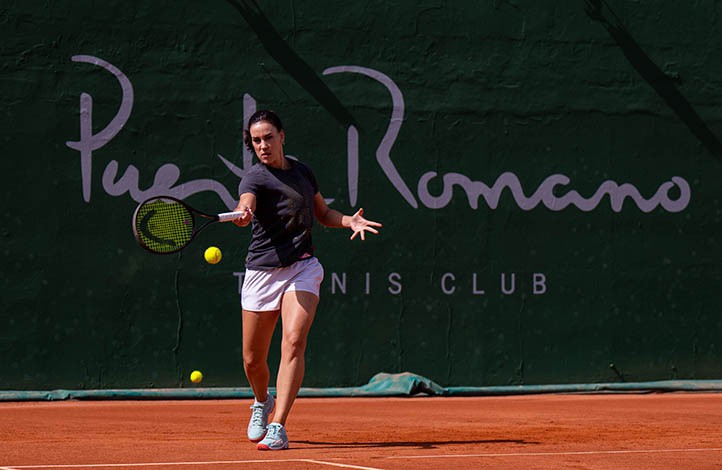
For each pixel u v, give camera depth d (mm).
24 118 27781
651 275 31594
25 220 27547
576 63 31688
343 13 30188
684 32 32562
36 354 27312
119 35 28641
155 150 28641
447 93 30688
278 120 13664
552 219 31062
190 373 28219
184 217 13078
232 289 28719
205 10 29266
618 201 31594
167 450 13008
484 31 31141
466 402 27141
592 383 30828
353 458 11750
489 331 30281
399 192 30078
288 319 13258
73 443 14383
